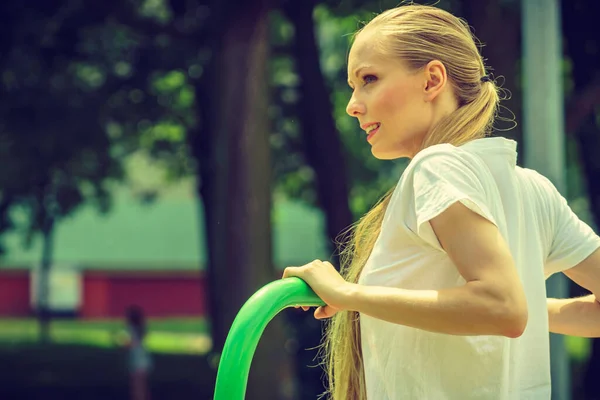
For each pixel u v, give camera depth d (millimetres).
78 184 16891
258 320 1726
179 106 16422
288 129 16969
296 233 36938
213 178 11359
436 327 1685
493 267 1669
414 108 1921
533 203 2008
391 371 1864
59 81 14141
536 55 6613
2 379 18062
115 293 40344
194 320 40062
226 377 1691
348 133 17453
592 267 2064
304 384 15688
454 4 12055
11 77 13680
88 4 13422
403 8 1978
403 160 17672
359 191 18344
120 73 15211
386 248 1873
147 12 15164
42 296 29188
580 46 13359
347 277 2088
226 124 11109
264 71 11227
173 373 18766
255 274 10961
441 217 1710
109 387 17328
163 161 19406
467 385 1816
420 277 1825
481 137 1939
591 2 13102
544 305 1932
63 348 25094
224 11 11141
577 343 22703
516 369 1877
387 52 1918
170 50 15133
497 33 10125
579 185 18469
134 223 40406
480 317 1650
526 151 6680
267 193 11164
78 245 40219
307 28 13328
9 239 39562
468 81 1960
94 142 14734
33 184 15445
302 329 16312
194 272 40156
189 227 40281
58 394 16391
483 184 1772
